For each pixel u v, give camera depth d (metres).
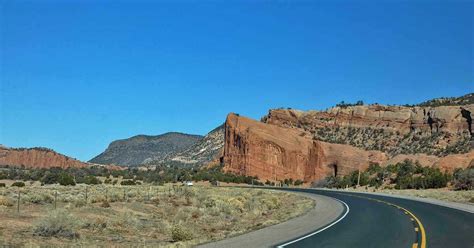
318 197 54.28
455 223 24.53
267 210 43.72
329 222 26.58
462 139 156.75
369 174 113.00
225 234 23.89
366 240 18.92
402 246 17.16
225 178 136.50
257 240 19.47
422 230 21.72
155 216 36.06
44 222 23.31
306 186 131.00
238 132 160.38
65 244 20.67
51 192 48.66
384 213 31.19
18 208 29.78
